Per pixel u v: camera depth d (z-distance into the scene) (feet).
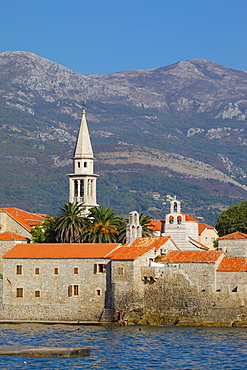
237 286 540.93
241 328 534.78
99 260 588.09
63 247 610.24
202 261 553.64
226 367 416.26
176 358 439.63
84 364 426.10
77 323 580.30
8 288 609.83
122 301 568.41
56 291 597.52
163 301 564.30
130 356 445.78
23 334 528.63
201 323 550.36
